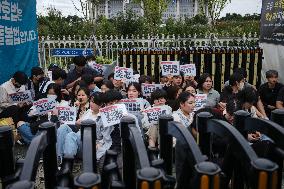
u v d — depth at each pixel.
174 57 9.63
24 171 1.23
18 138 5.99
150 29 18.36
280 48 8.34
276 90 7.33
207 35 14.12
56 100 6.43
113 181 1.39
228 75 9.64
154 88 6.88
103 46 14.37
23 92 6.56
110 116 4.21
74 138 4.91
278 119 1.69
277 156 1.47
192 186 1.28
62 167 1.60
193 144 1.38
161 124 1.68
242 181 1.60
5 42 7.35
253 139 4.06
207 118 1.66
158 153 1.73
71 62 13.70
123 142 1.63
